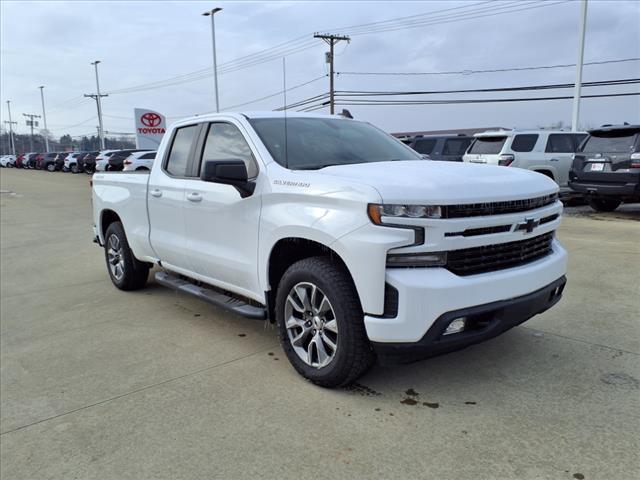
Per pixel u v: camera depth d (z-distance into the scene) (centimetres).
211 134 459
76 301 597
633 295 540
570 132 1363
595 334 434
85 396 360
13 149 10238
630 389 339
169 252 503
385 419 312
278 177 370
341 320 326
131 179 561
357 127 483
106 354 433
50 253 909
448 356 398
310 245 362
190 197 454
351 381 341
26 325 520
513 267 332
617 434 288
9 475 277
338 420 313
